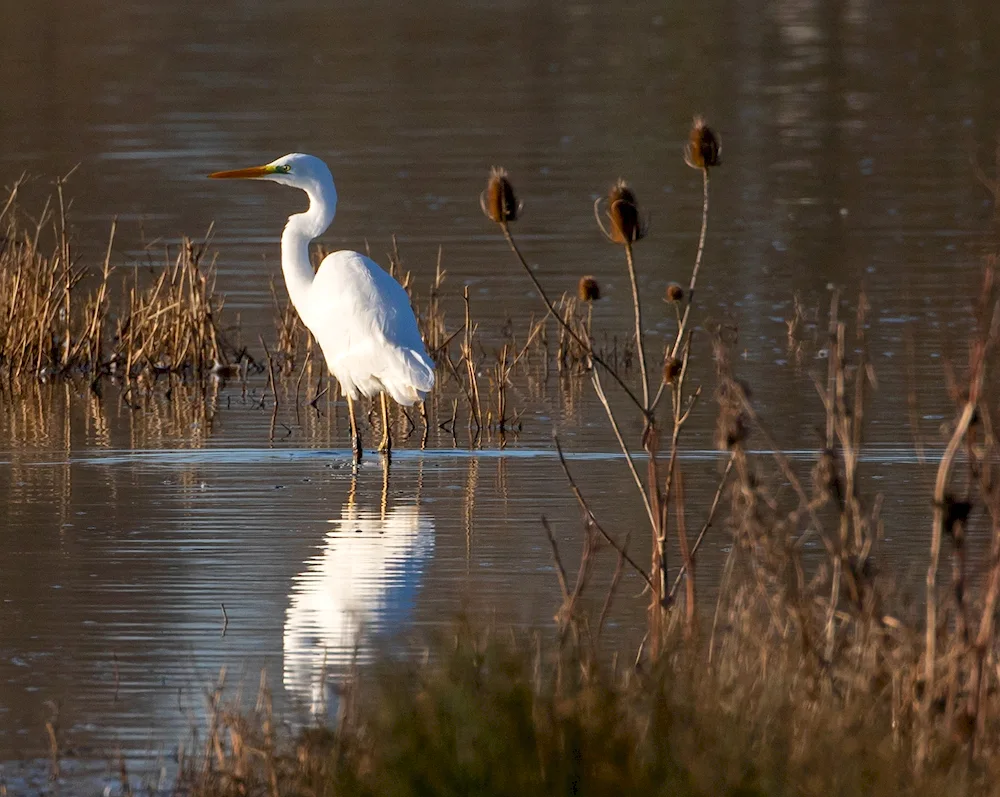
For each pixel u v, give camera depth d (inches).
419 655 344.8
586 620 331.6
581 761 252.2
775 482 489.7
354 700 297.7
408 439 579.8
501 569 411.8
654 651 310.0
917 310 743.1
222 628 369.1
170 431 598.2
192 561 422.9
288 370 721.6
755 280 824.9
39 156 1185.4
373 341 552.1
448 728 258.5
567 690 267.7
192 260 734.5
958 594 265.3
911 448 526.3
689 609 321.7
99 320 718.5
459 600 385.1
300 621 373.1
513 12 2041.1
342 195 1067.3
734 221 979.3
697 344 705.0
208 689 331.3
